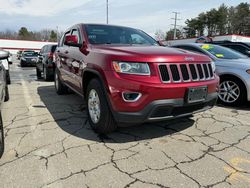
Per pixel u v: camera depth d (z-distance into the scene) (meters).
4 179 2.48
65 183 2.41
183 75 3.16
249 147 3.23
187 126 3.97
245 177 2.54
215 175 2.57
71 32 5.09
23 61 19.06
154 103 2.95
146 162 2.82
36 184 2.40
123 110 3.02
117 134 3.62
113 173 2.59
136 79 2.95
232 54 5.91
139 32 5.01
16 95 6.44
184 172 2.62
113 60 3.12
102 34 4.39
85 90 4.00
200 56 3.49
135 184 2.41
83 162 2.80
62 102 5.60
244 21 69.31
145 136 3.55
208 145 3.27
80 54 4.08
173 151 3.09
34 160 2.84
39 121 4.19
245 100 5.03
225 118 4.41
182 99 3.10
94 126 3.61
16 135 3.56
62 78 5.67
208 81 3.42
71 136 3.53
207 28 73.19
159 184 2.41
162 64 3.03
